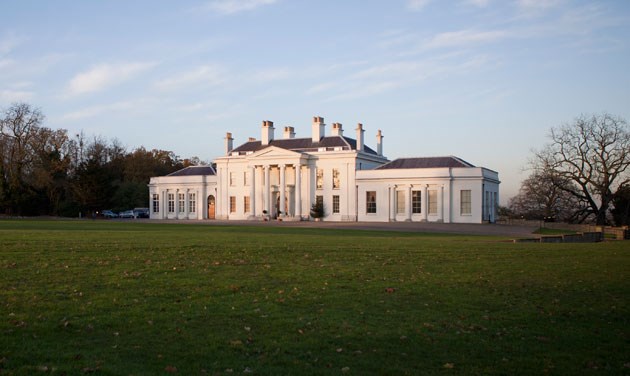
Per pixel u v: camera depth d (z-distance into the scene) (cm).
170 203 10212
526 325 1498
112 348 1217
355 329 1413
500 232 5538
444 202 8006
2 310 1467
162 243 2941
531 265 2502
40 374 1045
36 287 1745
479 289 1945
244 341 1302
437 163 8312
